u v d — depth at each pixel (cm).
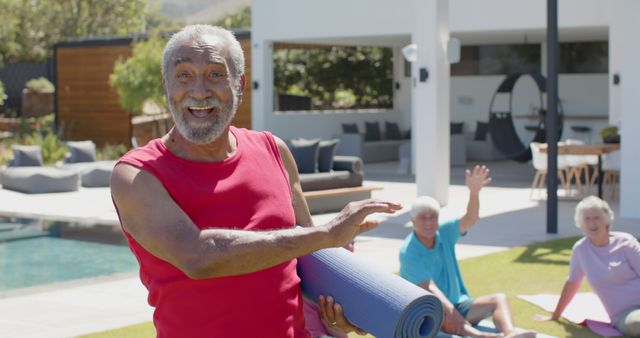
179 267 186
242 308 204
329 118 1962
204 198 201
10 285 742
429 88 1197
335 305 221
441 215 1091
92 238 984
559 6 1463
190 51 200
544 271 712
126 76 1944
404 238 908
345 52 2459
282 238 186
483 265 740
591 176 1420
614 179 1227
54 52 2269
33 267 823
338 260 223
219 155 208
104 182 1476
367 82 2427
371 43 1978
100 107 2205
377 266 225
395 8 1616
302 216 242
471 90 2041
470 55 2031
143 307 612
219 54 202
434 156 1197
